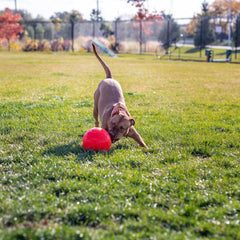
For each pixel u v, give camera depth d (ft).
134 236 8.16
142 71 62.75
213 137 18.25
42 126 19.56
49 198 10.14
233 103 29.53
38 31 148.87
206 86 42.32
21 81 41.52
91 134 15.24
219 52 140.77
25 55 114.52
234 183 12.12
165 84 43.37
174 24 130.00
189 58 119.24
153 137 18.11
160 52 133.80
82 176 12.09
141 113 24.40
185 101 30.30
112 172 12.60
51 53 131.44
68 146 16.02
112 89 18.35
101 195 10.56
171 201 10.40
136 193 10.81
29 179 11.79
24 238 7.97
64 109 24.53
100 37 144.15
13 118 21.16
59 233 8.14
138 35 137.59
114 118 15.64
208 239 8.31
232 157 15.20
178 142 17.20
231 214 9.79
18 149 15.34
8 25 137.08
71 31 143.23
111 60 96.53
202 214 9.54
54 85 38.17
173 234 8.36
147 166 13.64
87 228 8.57
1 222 8.70
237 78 53.67
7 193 10.52
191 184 11.79
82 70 60.90
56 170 12.55
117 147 16.71
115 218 9.27
